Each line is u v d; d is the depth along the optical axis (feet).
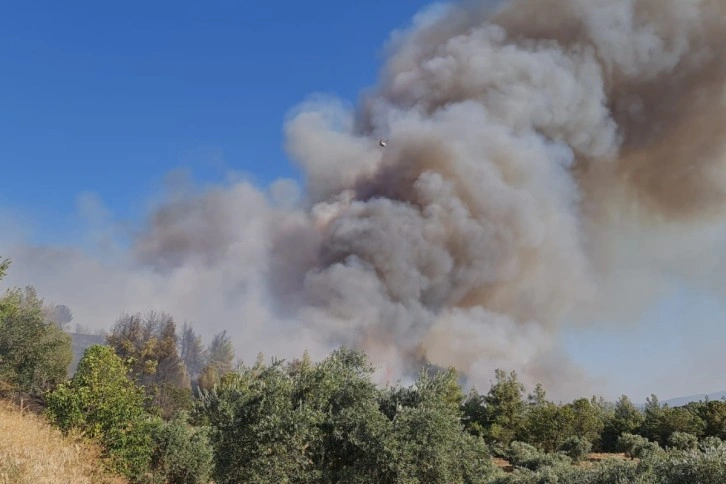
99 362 51.31
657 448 102.22
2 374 108.06
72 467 37.68
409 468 34.30
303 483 35.65
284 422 35.70
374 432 35.27
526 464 100.83
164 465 56.75
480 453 38.70
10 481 29.14
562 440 120.78
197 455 57.47
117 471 47.11
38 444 37.70
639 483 37.96
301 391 38.86
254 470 35.04
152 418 60.70
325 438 37.29
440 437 35.83
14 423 41.55
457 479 36.24
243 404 38.06
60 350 142.72
